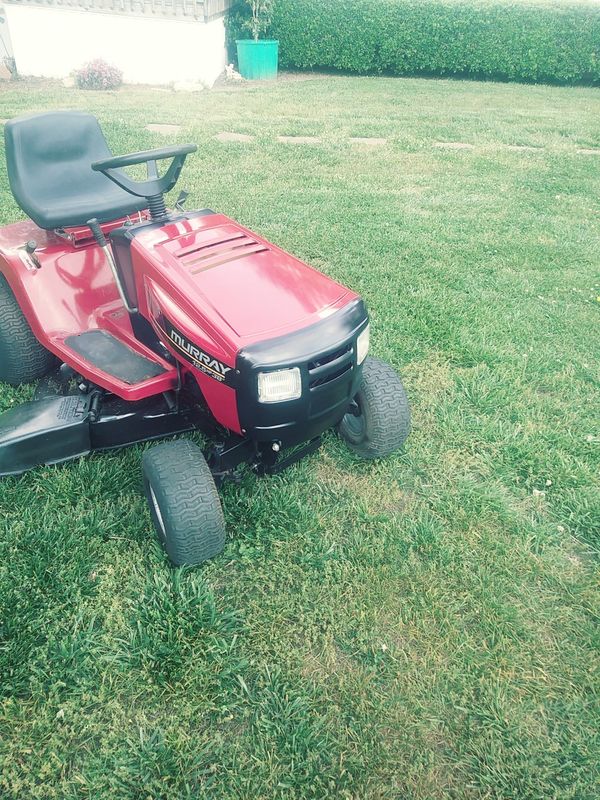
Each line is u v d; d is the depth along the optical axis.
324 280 2.72
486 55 14.83
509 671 2.29
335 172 7.65
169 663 2.28
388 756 2.04
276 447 2.62
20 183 3.49
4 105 10.25
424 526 2.80
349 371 2.53
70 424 2.87
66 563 2.60
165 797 1.95
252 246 2.87
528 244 5.78
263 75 14.12
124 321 3.28
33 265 3.31
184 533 2.44
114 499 2.95
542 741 2.09
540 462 3.22
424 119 10.52
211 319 2.43
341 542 2.79
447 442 3.35
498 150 8.88
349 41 14.87
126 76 12.70
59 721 2.11
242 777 1.98
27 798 1.93
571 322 4.52
